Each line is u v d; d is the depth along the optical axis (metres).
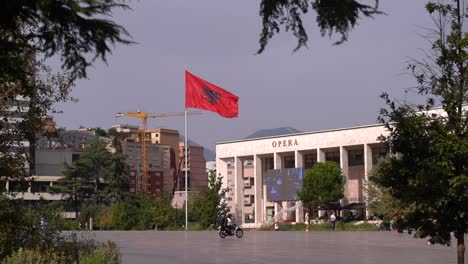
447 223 9.41
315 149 91.69
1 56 6.98
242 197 103.25
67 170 96.00
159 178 170.25
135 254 23.62
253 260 20.42
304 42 7.07
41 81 15.52
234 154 103.94
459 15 9.57
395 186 9.74
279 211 92.44
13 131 15.64
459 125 9.15
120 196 95.94
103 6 6.74
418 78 9.64
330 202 80.62
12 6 6.66
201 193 61.81
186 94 49.34
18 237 14.20
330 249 26.19
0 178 14.09
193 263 19.42
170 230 62.09
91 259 12.80
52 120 18.88
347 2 6.61
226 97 48.97
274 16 7.02
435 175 8.83
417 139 9.31
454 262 19.03
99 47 7.10
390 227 52.50
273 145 97.81
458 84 9.36
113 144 103.56
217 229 59.62
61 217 19.50
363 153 89.88
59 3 6.65
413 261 19.53
